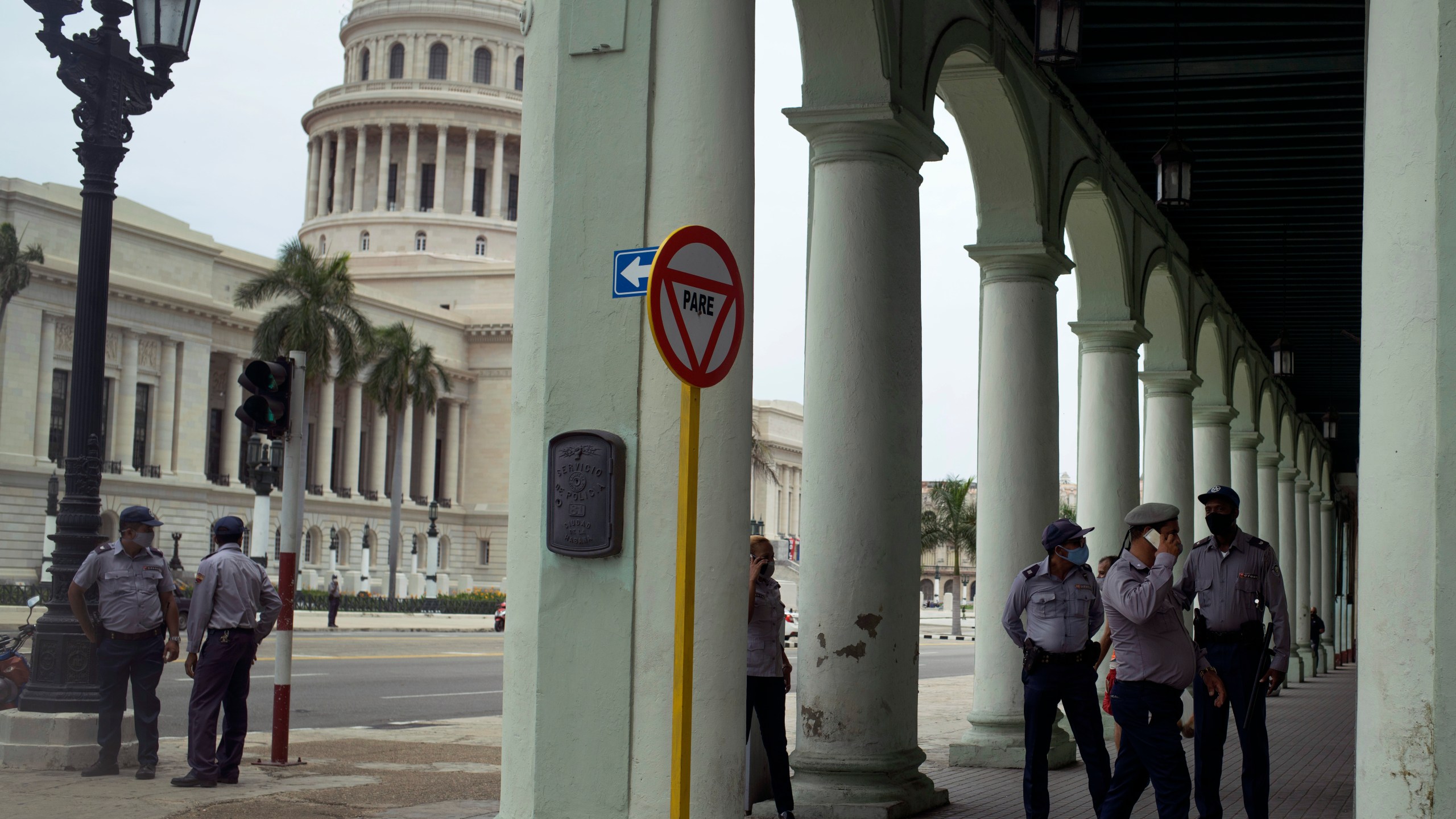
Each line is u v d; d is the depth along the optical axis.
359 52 121.88
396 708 17.34
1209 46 13.20
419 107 115.62
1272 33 12.84
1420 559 5.41
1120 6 12.32
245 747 12.08
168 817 8.28
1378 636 5.54
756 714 8.34
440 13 119.25
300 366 10.80
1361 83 13.70
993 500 12.16
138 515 10.05
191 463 77.31
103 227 11.02
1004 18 11.77
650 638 6.22
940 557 126.31
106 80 11.07
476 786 9.84
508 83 121.50
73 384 10.90
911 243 9.44
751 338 6.45
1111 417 15.36
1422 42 5.57
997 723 11.84
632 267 5.47
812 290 9.32
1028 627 8.12
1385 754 5.46
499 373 101.56
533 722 6.38
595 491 6.31
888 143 9.27
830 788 8.69
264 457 40.12
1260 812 8.08
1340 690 25.62
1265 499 28.69
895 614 9.05
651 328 4.81
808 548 9.09
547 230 6.60
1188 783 7.07
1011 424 12.17
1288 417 31.70
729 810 6.18
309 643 35.19
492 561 100.06
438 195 115.81
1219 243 20.14
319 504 87.25
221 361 83.69
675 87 6.45
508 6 122.25
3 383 66.25
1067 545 7.99
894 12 9.20
